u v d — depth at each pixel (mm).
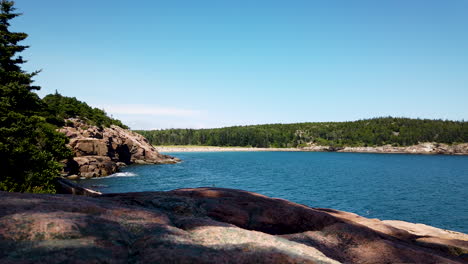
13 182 23375
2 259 3682
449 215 34531
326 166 106750
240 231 6359
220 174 75875
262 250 5117
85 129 78438
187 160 127562
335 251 7699
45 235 4660
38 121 28453
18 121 26312
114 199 9352
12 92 27125
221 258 4559
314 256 5473
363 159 153500
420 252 7750
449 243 10008
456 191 52062
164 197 9805
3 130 24422
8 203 6125
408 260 7340
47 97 100812
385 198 44969
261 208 9711
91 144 70438
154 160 103562
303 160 139750
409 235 10898
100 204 7242
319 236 8508
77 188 26062
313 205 40094
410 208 38219
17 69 29984
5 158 24047
